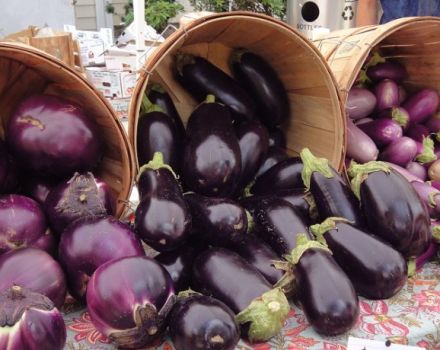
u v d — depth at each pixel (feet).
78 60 6.89
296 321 2.71
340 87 3.70
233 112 3.77
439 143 4.59
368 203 2.98
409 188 3.03
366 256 2.77
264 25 3.36
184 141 3.45
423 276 3.17
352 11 8.39
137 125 3.45
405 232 2.89
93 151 3.10
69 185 2.88
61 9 14.64
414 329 2.63
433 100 4.54
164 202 2.77
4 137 3.44
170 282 2.38
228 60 4.13
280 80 4.05
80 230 2.61
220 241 2.85
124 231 2.65
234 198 3.64
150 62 3.19
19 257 2.48
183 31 3.17
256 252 2.84
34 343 2.04
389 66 4.61
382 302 2.86
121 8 20.62
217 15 3.18
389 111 4.51
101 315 2.25
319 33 5.05
